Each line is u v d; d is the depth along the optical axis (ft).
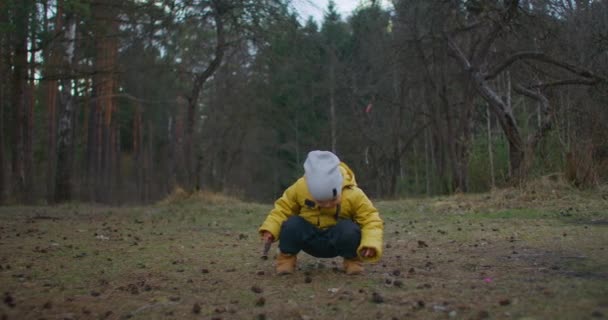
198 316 13.60
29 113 82.64
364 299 14.61
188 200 54.95
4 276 18.52
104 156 135.54
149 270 19.57
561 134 48.65
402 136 104.78
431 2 57.57
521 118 73.92
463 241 25.08
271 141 155.12
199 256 22.67
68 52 67.92
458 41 65.21
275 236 18.06
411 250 23.21
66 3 56.13
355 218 17.83
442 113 75.72
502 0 52.47
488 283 16.12
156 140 197.67
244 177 165.58
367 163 116.67
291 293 15.58
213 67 59.62
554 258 19.79
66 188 67.51
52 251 24.11
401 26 68.85
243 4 58.44
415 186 120.26
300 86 123.65
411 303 14.10
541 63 54.90
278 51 66.44
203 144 136.26
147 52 66.69
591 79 45.68
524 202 38.99
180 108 146.51
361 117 110.42
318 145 131.03
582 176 41.68
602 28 47.21
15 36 58.70
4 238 28.66
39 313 13.99
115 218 41.22
